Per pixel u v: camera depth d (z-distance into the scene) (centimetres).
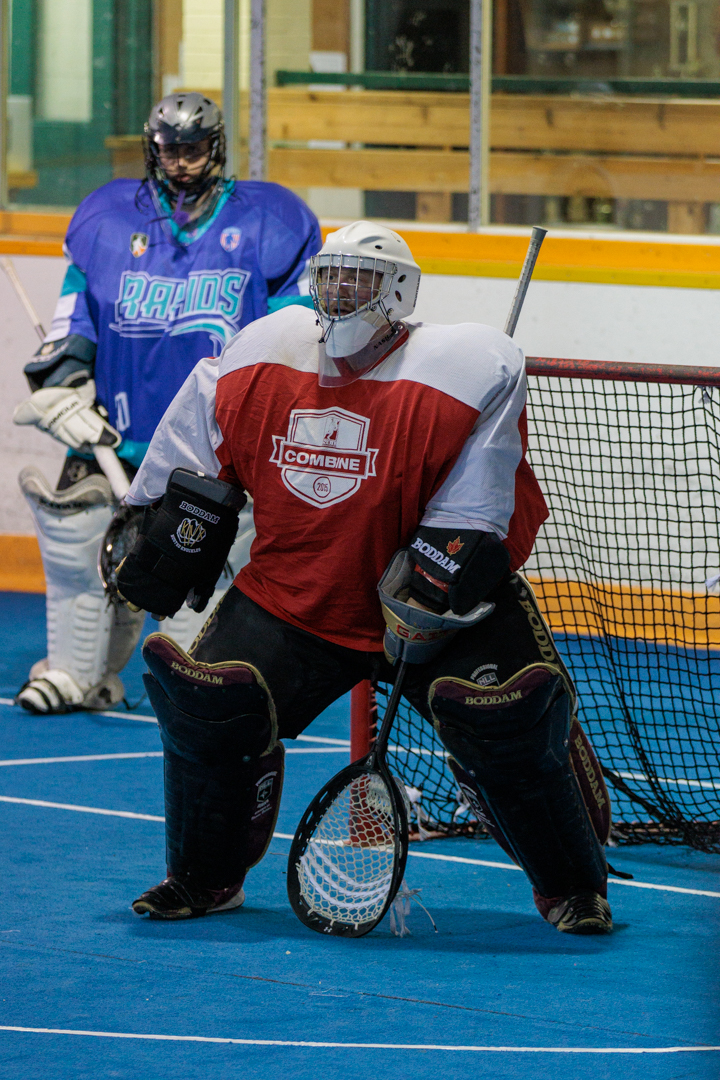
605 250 2277
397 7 2427
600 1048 848
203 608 1107
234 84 2495
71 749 1612
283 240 1603
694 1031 875
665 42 2364
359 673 1075
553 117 2409
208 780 1042
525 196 2441
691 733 1677
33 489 1730
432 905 1138
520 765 1006
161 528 1065
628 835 1345
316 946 1029
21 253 2445
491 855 1285
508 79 2408
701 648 2033
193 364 1606
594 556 2102
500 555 992
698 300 2228
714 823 1346
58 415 1617
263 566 1053
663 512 2091
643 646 2044
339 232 1005
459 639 1034
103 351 1642
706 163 2380
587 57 2384
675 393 2081
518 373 1005
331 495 1014
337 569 1026
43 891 1140
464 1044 852
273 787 1084
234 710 1008
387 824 1074
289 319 1055
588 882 1077
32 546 2541
